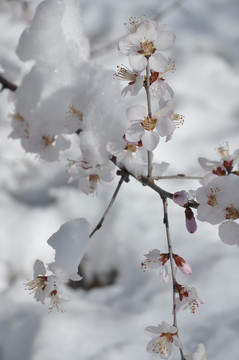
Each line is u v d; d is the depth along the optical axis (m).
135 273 1.07
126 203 1.18
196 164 1.38
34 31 0.61
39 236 1.18
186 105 1.55
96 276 1.10
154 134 0.55
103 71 0.58
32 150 0.62
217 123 1.52
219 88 1.69
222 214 0.53
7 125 1.47
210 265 1.02
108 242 1.12
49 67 0.60
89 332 0.90
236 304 0.92
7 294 1.06
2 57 0.69
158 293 0.98
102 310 0.97
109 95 0.57
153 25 0.55
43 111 0.60
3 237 1.16
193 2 2.08
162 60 0.55
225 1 2.11
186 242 1.10
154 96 0.56
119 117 0.57
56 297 0.56
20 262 1.15
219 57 1.82
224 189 0.53
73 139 1.36
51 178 1.34
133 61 0.55
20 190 1.31
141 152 0.57
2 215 1.21
